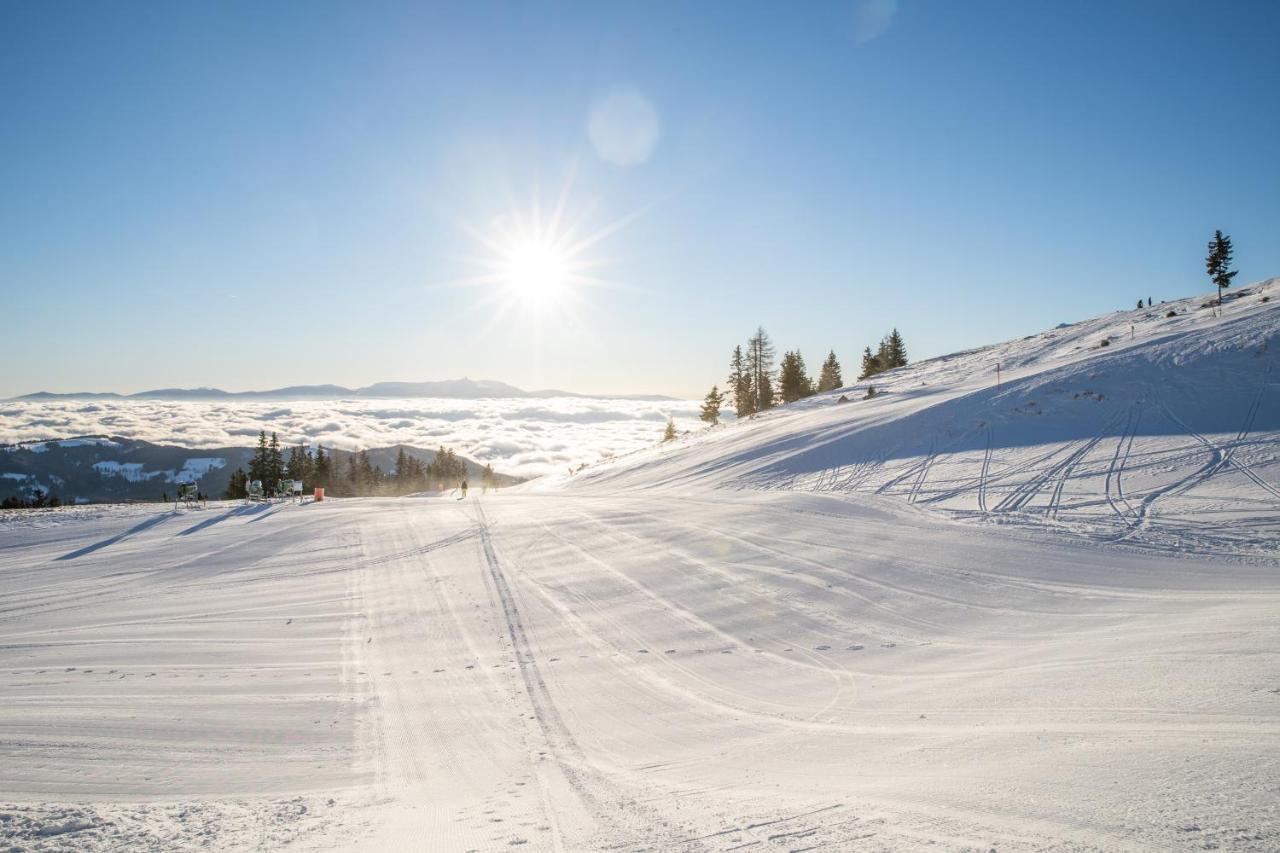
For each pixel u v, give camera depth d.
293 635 14.78
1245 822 3.92
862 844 4.30
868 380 68.38
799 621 14.00
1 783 7.39
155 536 26.17
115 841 5.34
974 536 18.92
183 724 9.53
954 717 7.82
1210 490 20.78
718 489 32.44
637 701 10.23
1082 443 27.27
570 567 19.61
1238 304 45.94
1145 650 9.10
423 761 8.04
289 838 5.36
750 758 7.31
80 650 13.75
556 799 6.30
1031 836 4.12
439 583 18.94
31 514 30.94
